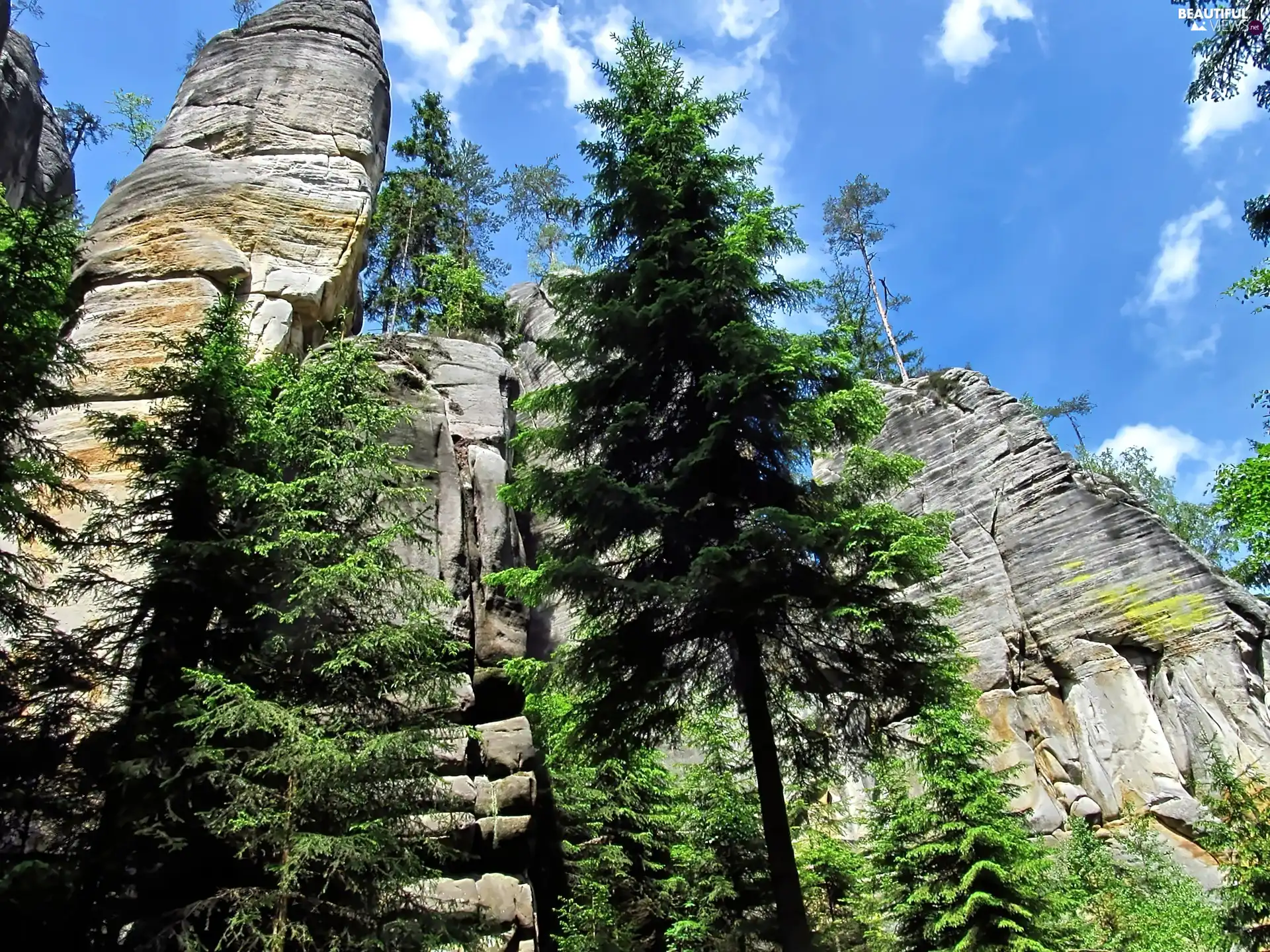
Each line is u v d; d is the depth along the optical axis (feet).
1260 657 84.12
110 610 31.89
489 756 49.85
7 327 31.40
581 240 41.65
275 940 23.93
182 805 26.37
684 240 39.19
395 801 28.99
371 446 34.99
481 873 44.19
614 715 33.94
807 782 39.88
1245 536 56.80
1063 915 53.42
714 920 50.21
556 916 50.57
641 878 57.82
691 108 41.73
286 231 73.51
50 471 31.32
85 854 25.82
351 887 26.45
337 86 89.10
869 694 33.32
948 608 34.47
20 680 29.30
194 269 65.82
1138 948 54.80
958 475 105.19
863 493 36.52
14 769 27.12
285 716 26.99
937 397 112.06
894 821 49.57
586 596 33.30
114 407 54.75
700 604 32.42
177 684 28.81
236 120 81.97
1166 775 77.97
